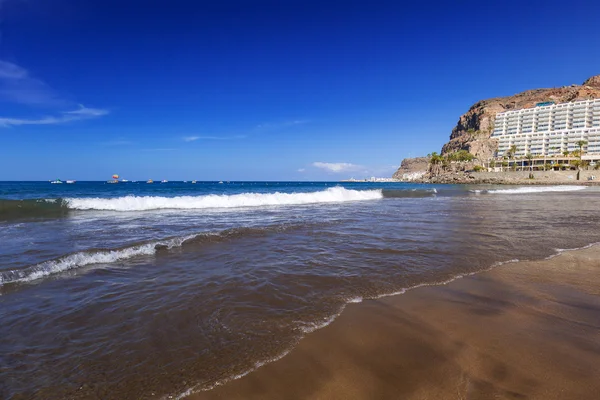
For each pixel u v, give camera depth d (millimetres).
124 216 11711
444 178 136750
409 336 3051
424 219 11219
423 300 3945
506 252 6375
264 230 8414
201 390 2252
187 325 3197
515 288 4387
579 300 3969
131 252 5902
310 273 4918
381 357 2693
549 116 136250
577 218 11945
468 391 2244
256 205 17219
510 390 2246
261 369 2504
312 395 2219
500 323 3330
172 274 4777
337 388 2293
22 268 4715
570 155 114625
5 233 7941
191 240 7035
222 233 7746
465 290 4297
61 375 2389
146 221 10328
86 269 4934
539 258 5949
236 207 15883
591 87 165250
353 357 2688
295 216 11945
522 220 11172
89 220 10508
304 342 2916
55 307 3566
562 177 99625
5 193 27234
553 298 4031
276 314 3484
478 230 8906
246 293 4062
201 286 4285
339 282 4539
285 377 2410
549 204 19125
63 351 2707
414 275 4887
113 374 2410
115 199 14531
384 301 3902
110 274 4730
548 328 3223
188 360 2604
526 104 175500
